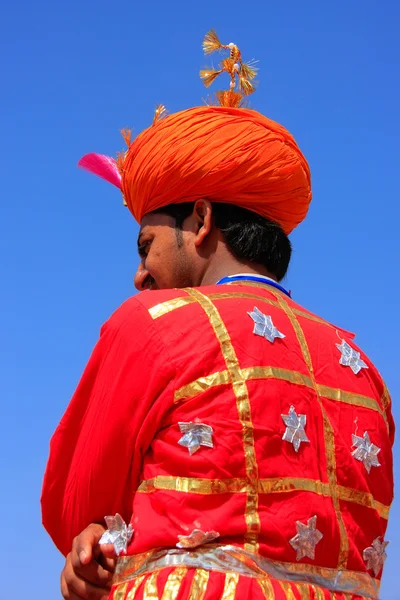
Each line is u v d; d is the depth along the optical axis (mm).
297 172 3479
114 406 2941
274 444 2838
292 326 3180
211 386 2859
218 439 2789
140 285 3717
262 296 3219
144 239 3551
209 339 2939
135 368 2939
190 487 2744
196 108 3494
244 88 4215
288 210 3521
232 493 2744
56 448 3109
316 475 2914
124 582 2760
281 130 3541
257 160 3363
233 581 2637
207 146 3354
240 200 3414
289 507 2799
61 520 3105
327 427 3025
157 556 2729
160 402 2863
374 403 3271
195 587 2631
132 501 2949
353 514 3010
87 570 2936
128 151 3592
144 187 3461
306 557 2809
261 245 3426
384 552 3162
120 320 3049
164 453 2822
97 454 2963
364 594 2951
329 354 3232
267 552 2721
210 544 2705
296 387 2990
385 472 3234
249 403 2846
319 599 2760
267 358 2971
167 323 2979
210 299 3078
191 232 3449
